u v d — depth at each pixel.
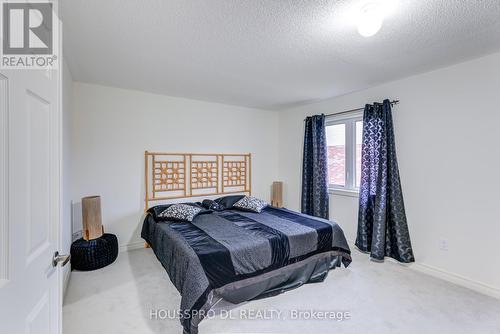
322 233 2.64
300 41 1.98
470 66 2.35
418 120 2.74
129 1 1.48
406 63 2.43
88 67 2.56
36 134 0.91
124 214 3.37
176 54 2.23
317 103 4.01
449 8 1.53
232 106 4.28
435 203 2.62
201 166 3.98
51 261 1.03
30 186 0.86
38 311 0.91
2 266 0.70
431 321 1.88
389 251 2.97
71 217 2.88
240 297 2.08
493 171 2.23
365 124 3.14
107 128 3.23
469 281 2.37
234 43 2.02
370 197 3.15
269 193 4.77
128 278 2.55
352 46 2.06
